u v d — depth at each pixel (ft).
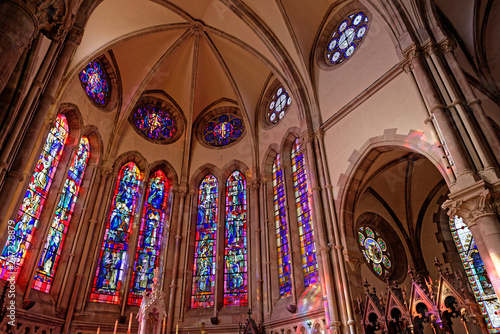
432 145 35.88
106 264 56.03
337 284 41.68
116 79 66.90
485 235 28.50
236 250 62.64
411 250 60.23
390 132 41.01
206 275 61.16
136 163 67.41
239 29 62.49
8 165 25.14
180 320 56.13
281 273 55.98
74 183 55.77
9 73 19.34
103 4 52.85
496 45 51.70
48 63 27.61
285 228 58.23
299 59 57.36
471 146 32.14
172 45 67.51
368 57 47.93
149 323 42.22
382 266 57.31
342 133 48.21
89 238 54.08
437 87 36.45
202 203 69.10
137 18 58.75
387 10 42.52
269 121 70.74
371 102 45.03
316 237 46.01
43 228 47.44
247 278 58.80
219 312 56.85
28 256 45.29
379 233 60.85
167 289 58.49
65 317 48.34
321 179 48.62
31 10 20.71
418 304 34.30
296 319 48.39
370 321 37.99
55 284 49.06
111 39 56.95
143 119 72.08
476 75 49.47
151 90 73.92
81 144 58.34
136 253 59.67
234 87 71.92
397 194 62.59
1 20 19.25
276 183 64.18
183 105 76.48
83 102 57.93
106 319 51.62
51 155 51.49
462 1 50.83
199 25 65.41
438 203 59.98
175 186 69.00
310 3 57.62
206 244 64.23
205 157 73.15
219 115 77.56
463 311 31.19
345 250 42.55
